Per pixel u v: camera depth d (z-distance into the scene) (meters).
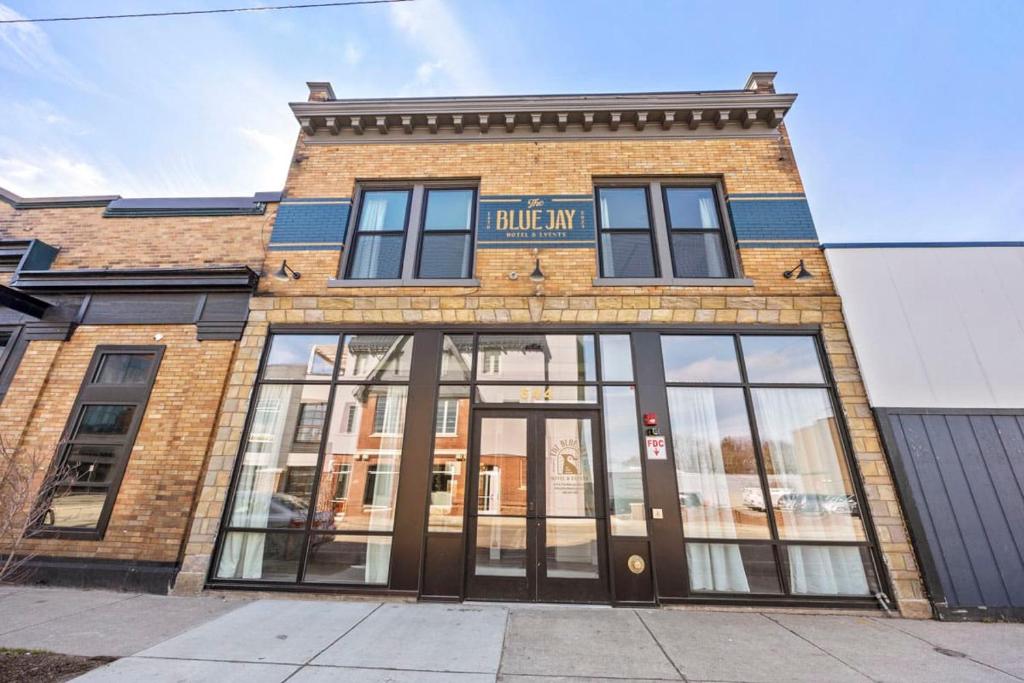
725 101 7.86
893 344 6.29
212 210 7.82
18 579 5.77
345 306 6.94
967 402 5.98
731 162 7.73
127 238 7.73
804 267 6.89
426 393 6.46
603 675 3.68
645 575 5.64
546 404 6.39
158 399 6.58
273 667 3.71
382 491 6.17
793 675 3.72
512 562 5.81
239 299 7.09
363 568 5.85
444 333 6.82
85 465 6.32
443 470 6.16
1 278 7.54
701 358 6.57
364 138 8.23
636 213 7.69
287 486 6.21
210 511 6.00
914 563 5.42
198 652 3.98
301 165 8.04
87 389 6.68
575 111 7.94
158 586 5.69
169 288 7.12
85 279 7.18
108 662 3.74
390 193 8.04
